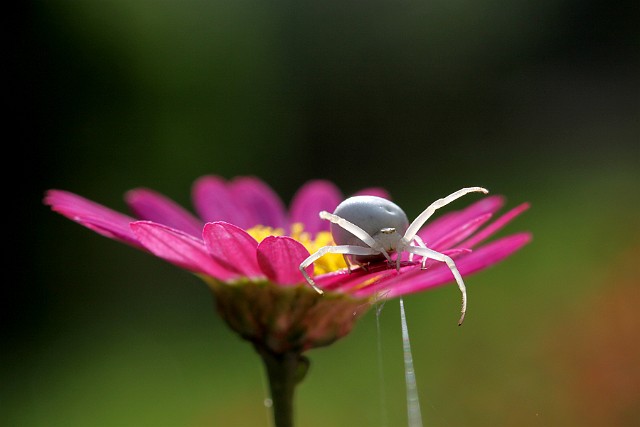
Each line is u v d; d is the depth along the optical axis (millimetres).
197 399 306
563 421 251
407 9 626
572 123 591
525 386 268
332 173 568
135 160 437
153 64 447
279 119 543
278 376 153
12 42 408
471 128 607
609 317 279
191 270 153
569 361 266
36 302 387
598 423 247
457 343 302
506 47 646
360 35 611
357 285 152
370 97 601
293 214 191
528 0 655
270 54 548
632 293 291
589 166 505
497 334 301
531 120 605
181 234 148
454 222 167
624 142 542
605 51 650
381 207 147
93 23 426
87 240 407
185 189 451
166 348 344
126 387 319
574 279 332
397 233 146
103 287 396
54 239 403
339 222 145
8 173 401
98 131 427
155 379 321
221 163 481
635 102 601
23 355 355
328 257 162
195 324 363
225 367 324
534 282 335
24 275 391
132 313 377
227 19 505
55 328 373
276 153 535
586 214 413
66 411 308
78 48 422
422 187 526
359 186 559
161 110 449
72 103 419
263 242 146
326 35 600
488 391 274
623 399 248
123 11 440
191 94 466
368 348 313
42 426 301
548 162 526
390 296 154
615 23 650
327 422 276
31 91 410
